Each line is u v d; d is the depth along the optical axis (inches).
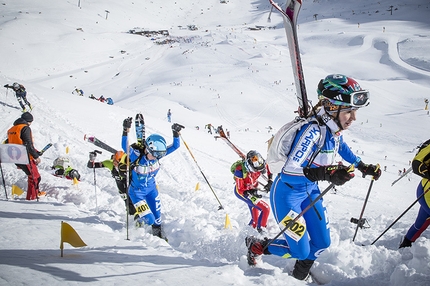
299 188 118.9
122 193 225.5
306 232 118.5
